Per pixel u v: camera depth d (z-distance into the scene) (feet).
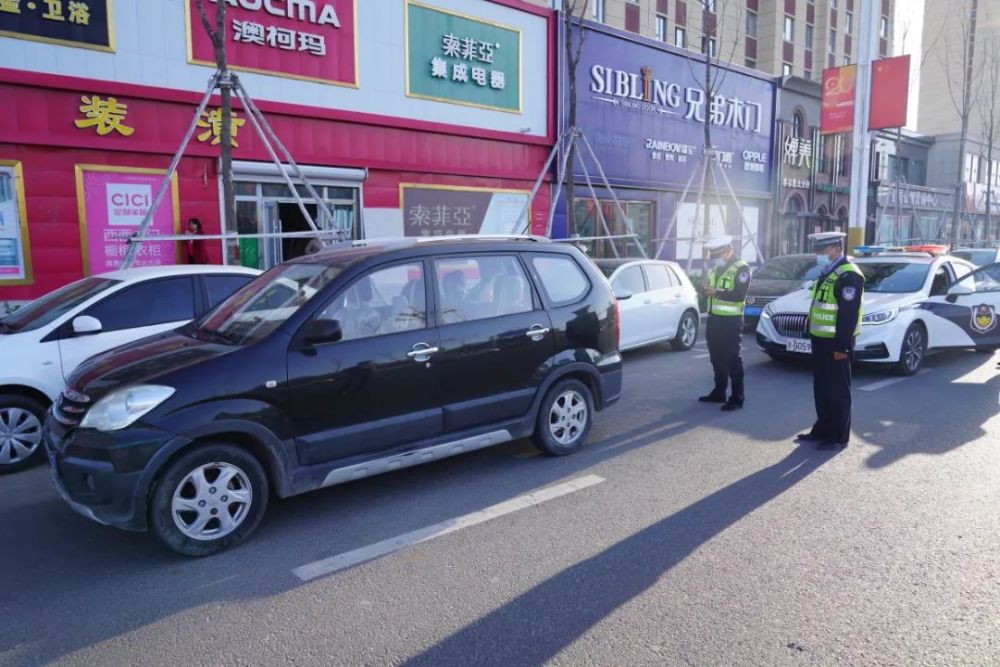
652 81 61.41
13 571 12.55
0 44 31.12
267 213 40.40
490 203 50.44
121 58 34.27
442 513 14.76
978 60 98.12
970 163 119.14
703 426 21.15
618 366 19.49
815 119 82.89
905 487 15.81
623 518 14.32
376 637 10.19
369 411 14.69
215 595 11.52
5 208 32.09
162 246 36.27
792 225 82.94
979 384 26.91
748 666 9.34
